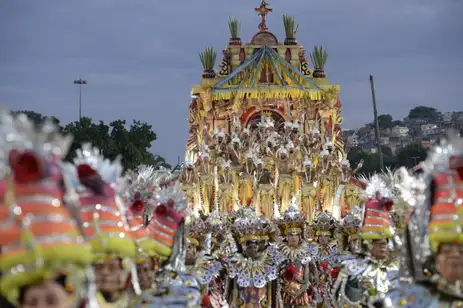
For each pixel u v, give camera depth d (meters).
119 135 25.31
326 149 20.16
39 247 4.31
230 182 19.02
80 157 6.43
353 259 11.03
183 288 9.34
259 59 21.84
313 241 16.86
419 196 7.41
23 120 4.50
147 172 10.75
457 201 6.73
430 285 7.26
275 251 15.37
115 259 6.13
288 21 22.61
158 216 9.09
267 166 19.78
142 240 7.92
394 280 10.43
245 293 15.20
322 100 21.72
